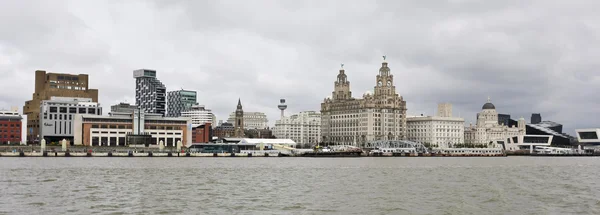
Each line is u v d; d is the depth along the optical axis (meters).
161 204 108.94
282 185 148.75
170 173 189.62
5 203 107.81
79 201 111.69
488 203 113.75
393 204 111.38
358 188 142.25
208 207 105.50
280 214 98.25
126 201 112.56
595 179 177.38
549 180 172.12
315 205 109.06
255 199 117.50
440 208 106.38
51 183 147.75
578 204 112.06
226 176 178.62
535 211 102.88
